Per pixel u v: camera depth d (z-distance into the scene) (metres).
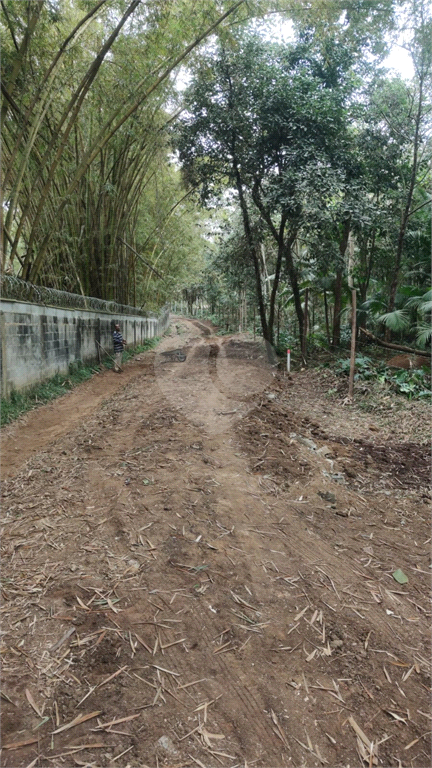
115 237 12.24
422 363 8.47
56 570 2.28
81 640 1.81
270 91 9.55
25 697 1.54
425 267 10.54
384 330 11.55
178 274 21.73
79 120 9.20
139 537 2.57
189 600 2.09
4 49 6.29
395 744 1.45
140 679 1.65
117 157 10.79
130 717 1.49
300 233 11.63
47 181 7.46
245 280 14.37
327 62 10.05
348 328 13.41
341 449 4.76
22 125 6.69
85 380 9.41
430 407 6.35
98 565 2.32
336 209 9.24
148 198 15.24
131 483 3.28
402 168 10.33
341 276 11.45
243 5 7.58
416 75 8.70
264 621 1.99
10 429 5.67
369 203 9.53
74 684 1.61
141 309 16.08
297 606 2.11
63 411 6.75
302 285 12.01
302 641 1.89
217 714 1.53
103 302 12.20
